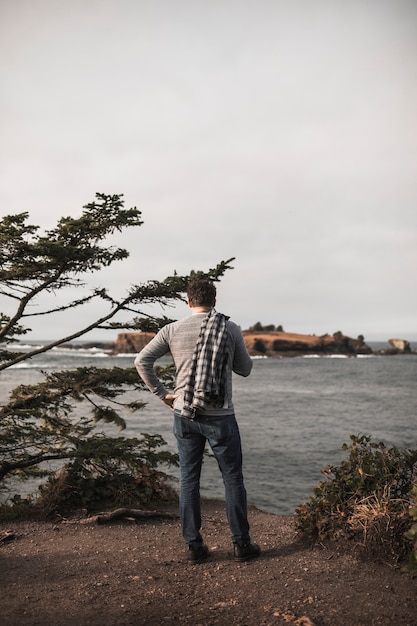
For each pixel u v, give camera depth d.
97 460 5.19
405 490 3.61
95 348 155.00
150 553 3.69
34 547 3.88
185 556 3.59
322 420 26.97
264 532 4.19
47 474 6.22
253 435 22.08
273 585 2.99
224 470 3.33
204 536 4.17
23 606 2.78
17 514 4.84
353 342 153.88
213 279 5.84
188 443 3.32
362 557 3.31
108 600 2.85
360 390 46.66
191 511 3.37
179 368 3.29
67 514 4.87
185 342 3.27
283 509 11.91
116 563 3.47
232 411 3.25
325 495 3.74
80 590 3.00
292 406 33.62
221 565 3.35
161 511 5.16
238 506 3.33
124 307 6.16
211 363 3.14
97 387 5.70
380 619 2.53
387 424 25.66
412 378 63.88
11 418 5.72
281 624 2.52
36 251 5.39
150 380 3.29
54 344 6.11
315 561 3.33
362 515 3.46
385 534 3.31
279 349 140.38
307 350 142.75
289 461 16.97
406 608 2.63
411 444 20.03
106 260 5.87
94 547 3.87
